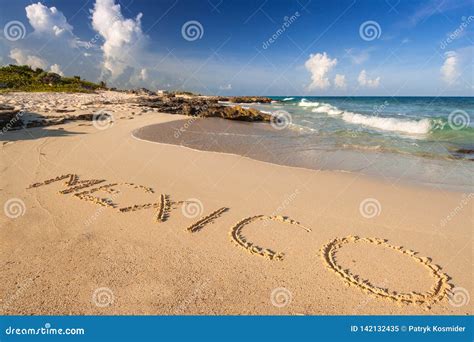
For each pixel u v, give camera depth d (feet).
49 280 15.80
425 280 16.53
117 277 16.15
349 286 16.01
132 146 44.37
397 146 47.75
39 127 54.54
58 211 23.31
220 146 47.14
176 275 16.43
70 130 53.98
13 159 35.63
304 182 30.78
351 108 122.42
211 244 19.44
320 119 86.17
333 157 40.91
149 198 26.16
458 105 135.85
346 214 23.76
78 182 29.35
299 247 19.31
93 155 38.65
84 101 98.89
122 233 20.45
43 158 36.40
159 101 115.65
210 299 14.88
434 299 15.25
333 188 29.19
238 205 25.11
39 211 23.18
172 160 37.81
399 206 25.26
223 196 26.91
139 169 33.78
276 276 16.62
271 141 51.93
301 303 14.83
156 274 16.48
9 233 19.99
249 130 64.39
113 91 185.57
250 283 16.03
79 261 17.38
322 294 15.43
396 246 19.53
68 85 169.17
